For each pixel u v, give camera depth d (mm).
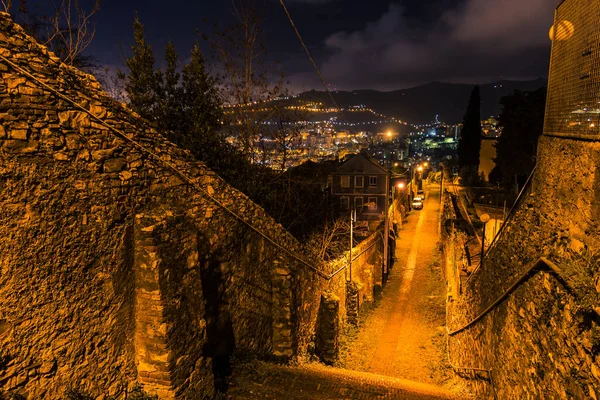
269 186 15781
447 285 21000
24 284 4094
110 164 5164
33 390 4164
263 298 9453
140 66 11625
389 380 10039
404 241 34094
